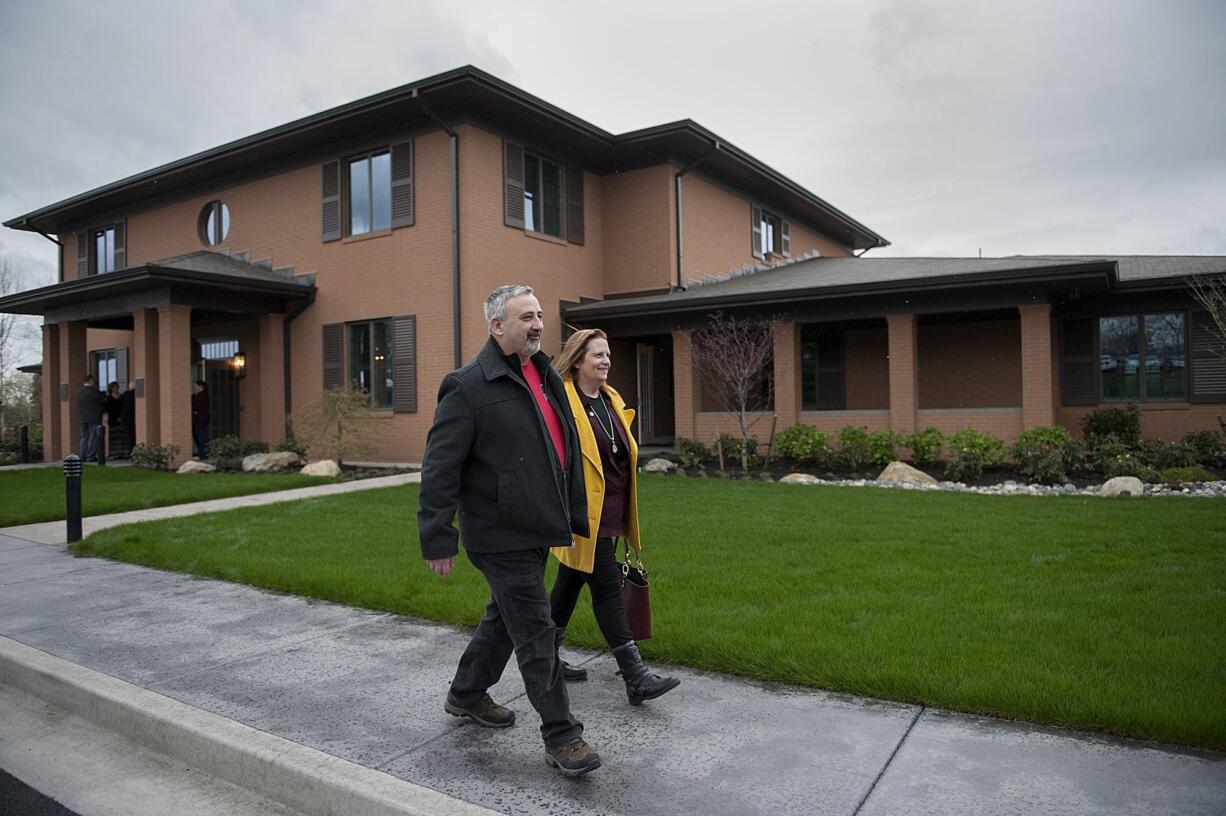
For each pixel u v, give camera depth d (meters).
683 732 3.35
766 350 14.26
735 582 5.64
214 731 3.46
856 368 18.69
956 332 17.59
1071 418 15.54
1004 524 7.83
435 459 3.09
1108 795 2.66
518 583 3.11
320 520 9.02
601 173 17.97
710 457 15.09
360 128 15.73
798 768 2.96
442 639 4.88
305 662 4.47
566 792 2.86
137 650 4.73
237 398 19.08
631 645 3.70
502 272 15.30
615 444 3.77
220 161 17.52
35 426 25.38
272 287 15.98
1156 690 3.40
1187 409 14.43
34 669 4.42
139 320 16.05
